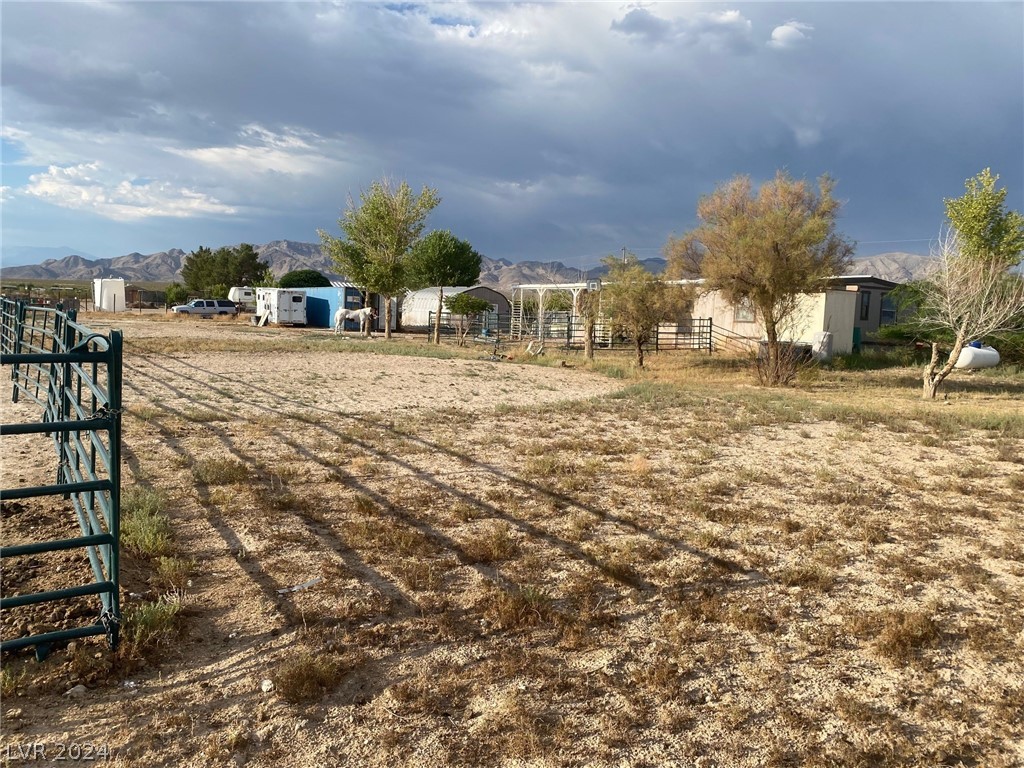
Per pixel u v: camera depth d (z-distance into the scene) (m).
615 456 9.46
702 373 22.50
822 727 3.52
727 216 22.62
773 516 6.89
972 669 4.14
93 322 38.38
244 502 6.53
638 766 3.18
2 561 4.66
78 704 3.39
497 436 10.45
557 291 44.38
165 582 4.69
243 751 3.14
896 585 5.27
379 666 3.90
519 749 3.24
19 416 9.82
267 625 4.27
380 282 34.16
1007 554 5.99
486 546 5.67
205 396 12.80
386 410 12.55
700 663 4.09
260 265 88.38
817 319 28.47
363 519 6.24
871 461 9.66
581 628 4.38
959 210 26.00
